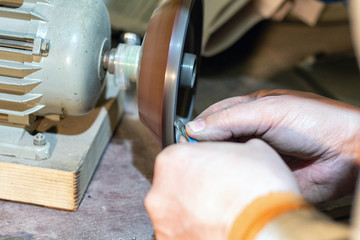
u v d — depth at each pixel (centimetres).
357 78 126
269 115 56
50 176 58
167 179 42
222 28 99
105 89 77
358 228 26
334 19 157
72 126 68
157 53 52
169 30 52
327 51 139
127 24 104
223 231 36
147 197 43
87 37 56
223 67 118
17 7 56
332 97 116
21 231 57
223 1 87
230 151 41
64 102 58
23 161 59
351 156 60
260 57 128
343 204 69
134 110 86
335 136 58
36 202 61
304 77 123
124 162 73
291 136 58
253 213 35
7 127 62
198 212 38
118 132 80
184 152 42
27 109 59
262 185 37
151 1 95
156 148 77
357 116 59
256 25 141
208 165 40
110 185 67
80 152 63
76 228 59
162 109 51
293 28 151
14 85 56
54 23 55
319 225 30
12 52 55
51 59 55
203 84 107
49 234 57
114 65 61
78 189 60
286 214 33
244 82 112
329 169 62
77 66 55
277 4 94
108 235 58
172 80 50
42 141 60
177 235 42
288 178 39
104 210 62
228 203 37
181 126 57
